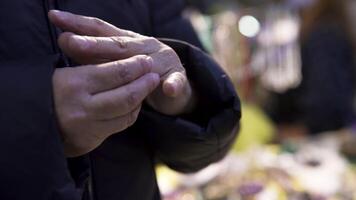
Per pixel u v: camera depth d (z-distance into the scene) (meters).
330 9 3.70
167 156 1.09
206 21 2.32
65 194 0.84
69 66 0.93
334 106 3.68
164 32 1.15
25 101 0.83
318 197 1.82
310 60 3.74
